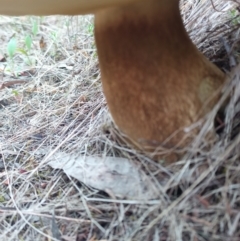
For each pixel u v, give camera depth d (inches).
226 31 5.9
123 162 4.9
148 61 4.2
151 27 4.2
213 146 4.2
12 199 5.3
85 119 6.3
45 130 6.8
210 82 4.4
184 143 4.3
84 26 10.0
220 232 3.7
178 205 4.0
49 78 8.5
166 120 4.3
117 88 4.4
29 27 11.7
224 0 6.6
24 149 6.4
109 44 4.4
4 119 7.5
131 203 4.4
